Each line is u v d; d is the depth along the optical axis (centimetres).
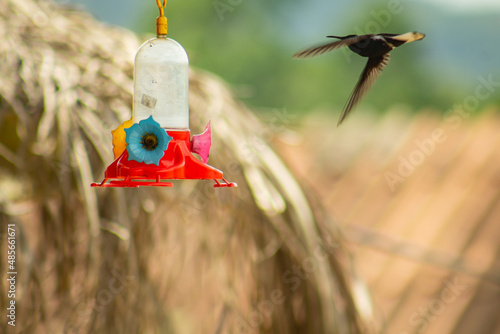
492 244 1262
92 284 720
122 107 723
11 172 719
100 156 718
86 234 719
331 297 735
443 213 1378
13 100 717
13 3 728
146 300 724
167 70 687
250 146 736
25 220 722
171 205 727
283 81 4784
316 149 1769
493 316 1101
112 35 738
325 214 768
